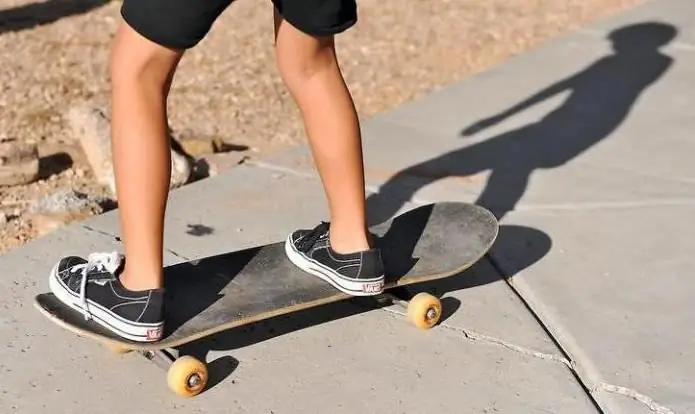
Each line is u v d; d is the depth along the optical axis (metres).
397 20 7.76
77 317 3.05
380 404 3.08
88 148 5.26
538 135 5.25
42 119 5.88
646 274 3.83
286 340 3.39
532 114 5.55
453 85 6.09
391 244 3.59
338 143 3.21
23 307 3.61
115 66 2.88
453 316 3.54
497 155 4.99
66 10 8.16
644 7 7.43
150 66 2.86
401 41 7.29
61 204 4.58
